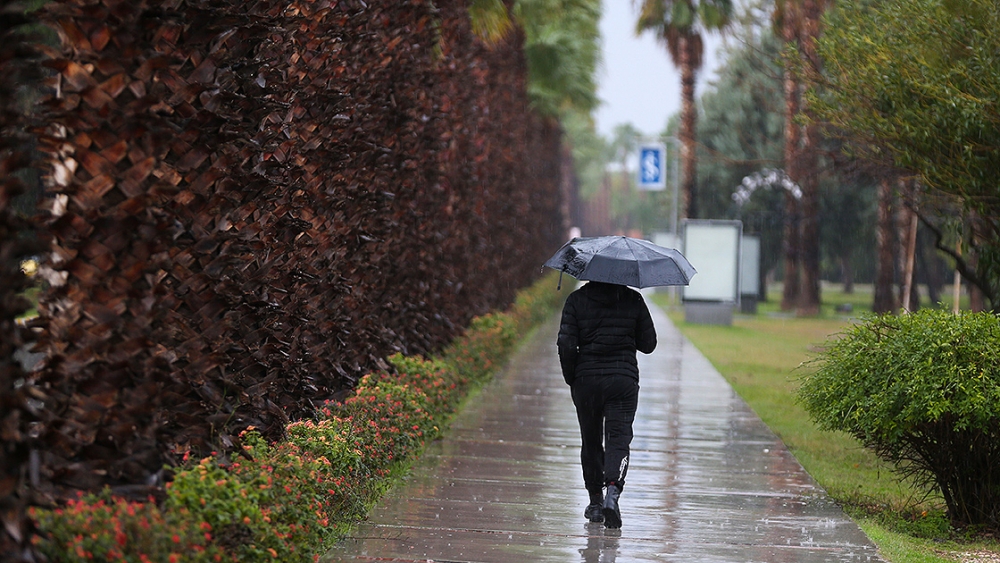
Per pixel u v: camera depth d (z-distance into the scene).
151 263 13.48
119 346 13.37
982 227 30.19
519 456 26.45
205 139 15.52
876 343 21.19
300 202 22.19
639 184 96.94
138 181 13.38
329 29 22.72
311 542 16.19
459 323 44.22
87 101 13.30
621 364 18.92
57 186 13.25
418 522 19.28
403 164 32.75
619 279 18.64
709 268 80.88
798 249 103.44
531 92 79.69
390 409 23.66
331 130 23.20
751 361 54.88
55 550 11.20
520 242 78.50
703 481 24.47
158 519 12.28
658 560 17.38
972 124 25.27
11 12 11.16
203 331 15.94
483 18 45.94
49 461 13.19
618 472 18.62
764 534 19.44
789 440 31.84
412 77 33.19
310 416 21.33
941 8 25.59
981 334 20.12
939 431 21.17
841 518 21.05
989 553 19.44
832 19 29.98
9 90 11.35
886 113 28.12
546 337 66.38
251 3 18.19
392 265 31.78
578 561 17.14
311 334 23.91
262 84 17.80
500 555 17.28
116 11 13.23
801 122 30.66
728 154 119.94
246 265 17.80
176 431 15.48
